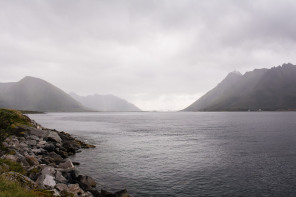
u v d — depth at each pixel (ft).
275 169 103.91
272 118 616.39
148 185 83.15
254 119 577.84
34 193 43.88
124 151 149.69
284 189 79.20
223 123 445.78
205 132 275.59
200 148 161.07
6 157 72.43
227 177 92.58
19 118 177.78
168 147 166.09
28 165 77.15
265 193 75.87
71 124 435.94
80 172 98.63
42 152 115.55
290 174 96.07
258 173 97.81
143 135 246.68
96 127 362.74
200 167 108.17
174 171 101.35
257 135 233.14
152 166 110.11
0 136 74.28
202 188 80.23
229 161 120.06
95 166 109.70
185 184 84.28
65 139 176.35
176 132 279.49
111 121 568.41
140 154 139.64
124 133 268.41
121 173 98.02
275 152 142.82
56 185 58.85
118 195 66.18
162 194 74.74
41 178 59.16
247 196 73.46
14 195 38.75
